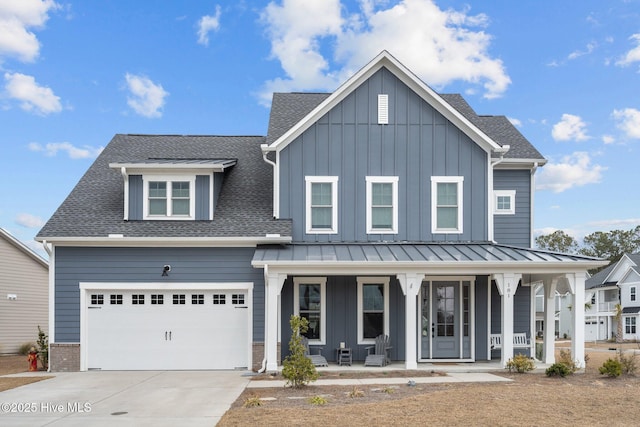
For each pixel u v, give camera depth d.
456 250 18.38
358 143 19.48
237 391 13.92
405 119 19.61
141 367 18.31
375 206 19.44
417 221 19.42
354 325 18.88
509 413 10.90
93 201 20.11
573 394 12.88
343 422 10.23
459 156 19.61
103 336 18.36
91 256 18.39
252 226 18.77
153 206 19.42
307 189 19.33
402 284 17.17
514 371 16.95
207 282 18.41
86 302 18.38
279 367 17.72
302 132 19.48
